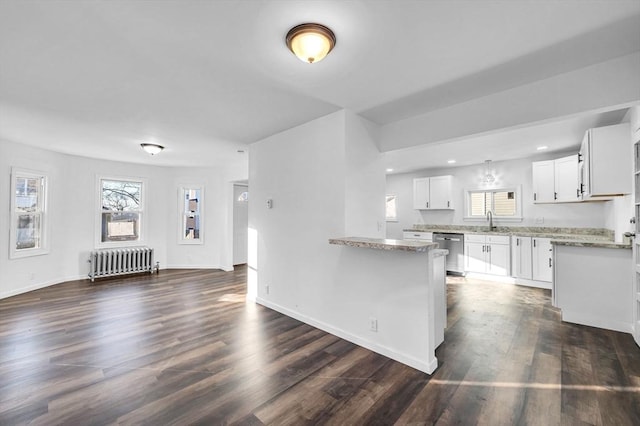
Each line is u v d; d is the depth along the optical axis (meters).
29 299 4.18
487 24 1.69
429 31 1.74
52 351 2.60
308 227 3.29
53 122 3.40
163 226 6.45
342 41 1.84
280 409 1.84
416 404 1.89
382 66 2.15
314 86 2.46
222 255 6.56
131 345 2.73
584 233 4.77
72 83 2.42
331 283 3.04
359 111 2.99
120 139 4.12
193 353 2.58
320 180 3.17
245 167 6.03
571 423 1.70
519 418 1.74
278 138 3.75
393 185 7.21
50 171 4.90
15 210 4.38
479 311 3.66
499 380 2.15
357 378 2.19
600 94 2.10
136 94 2.63
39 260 4.78
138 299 4.21
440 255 2.70
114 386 2.07
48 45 1.89
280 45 1.89
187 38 1.81
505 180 5.57
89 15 1.60
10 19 1.63
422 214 6.73
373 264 2.67
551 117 2.29
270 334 2.99
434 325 2.57
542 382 2.12
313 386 2.09
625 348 2.63
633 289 2.91
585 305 3.20
